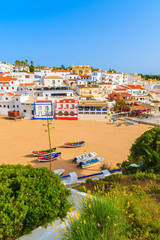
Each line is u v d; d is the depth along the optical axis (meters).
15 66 174.62
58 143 42.03
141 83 136.88
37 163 31.06
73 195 9.59
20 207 6.30
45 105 64.31
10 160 32.19
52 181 7.63
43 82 94.00
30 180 7.30
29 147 39.22
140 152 18.98
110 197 7.34
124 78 133.12
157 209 7.60
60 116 65.06
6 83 85.19
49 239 6.22
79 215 6.13
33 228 6.58
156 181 12.90
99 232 5.36
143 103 78.38
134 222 6.56
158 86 135.12
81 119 65.38
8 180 7.28
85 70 142.75
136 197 9.09
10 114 63.97
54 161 32.12
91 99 77.94
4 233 6.02
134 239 5.88
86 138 45.59
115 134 49.00
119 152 36.25
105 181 14.55
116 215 5.91
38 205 6.73
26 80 101.56
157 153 16.88
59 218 7.28
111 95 85.00
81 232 5.31
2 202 6.24
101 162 31.20
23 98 68.00
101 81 120.00
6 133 48.69
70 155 35.09
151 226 6.43
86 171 27.75
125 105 73.94
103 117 65.19
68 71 124.31
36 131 51.03
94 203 6.35
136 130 53.06
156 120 63.44
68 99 66.44
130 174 16.80
